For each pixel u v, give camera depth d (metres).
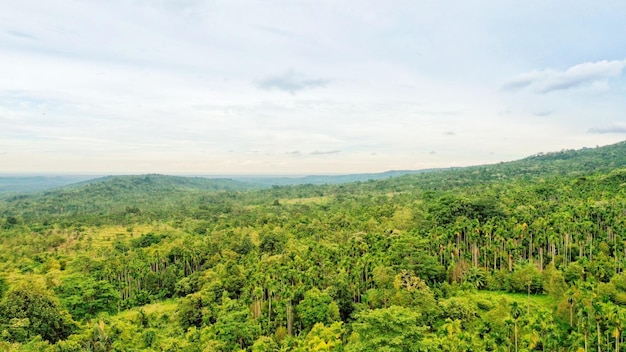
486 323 68.75
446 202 148.25
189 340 73.31
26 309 78.12
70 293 97.69
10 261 136.62
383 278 89.00
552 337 62.12
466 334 61.50
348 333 74.06
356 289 93.25
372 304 83.25
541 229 110.19
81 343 73.38
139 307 106.44
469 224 122.00
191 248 135.75
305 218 187.88
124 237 176.12
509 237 110.25
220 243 144.38
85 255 132.75
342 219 168.38
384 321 50.69
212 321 86.12
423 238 121.00
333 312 79.94
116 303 104.25
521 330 65.69
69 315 85.06
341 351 60.16
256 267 104.44
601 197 146.38
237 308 84.31
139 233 186.62
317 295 82.12
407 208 177.88
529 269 93.44
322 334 67.81
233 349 71.88
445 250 112.44
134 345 74.75
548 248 110.44
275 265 102.81
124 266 118.38
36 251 155.88
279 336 78.44
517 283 92.88
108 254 143.12
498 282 96.19
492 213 138.38
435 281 96.44
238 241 144.25
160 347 70.94
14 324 72.38
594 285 76.62
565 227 104.94
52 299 83.50
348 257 104.94
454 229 119.56
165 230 188.25
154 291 117.12
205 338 71.56
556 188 179.38
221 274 107.50
